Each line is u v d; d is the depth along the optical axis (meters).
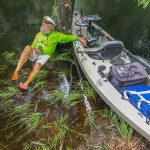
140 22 3.72
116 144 1.86
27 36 3.27
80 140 1.91
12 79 2.40
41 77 2.47
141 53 3.01
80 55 2.50
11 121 2.05
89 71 2.30
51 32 2.50
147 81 2.14
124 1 4.36
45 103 2.21
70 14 2.73
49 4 4.23
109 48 2.30
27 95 2.29
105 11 4.04
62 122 2.02
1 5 4.19
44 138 1.92
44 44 2.47
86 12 3.99
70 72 2.56
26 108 2.14
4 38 3.22
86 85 2.36
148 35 3.39
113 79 2.13
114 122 2.00
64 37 2.52
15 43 3.10
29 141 1.90
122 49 2.34
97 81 2.20
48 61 2.68
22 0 4.35
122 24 3.66
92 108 2.16
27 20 3.71
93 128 1.99
